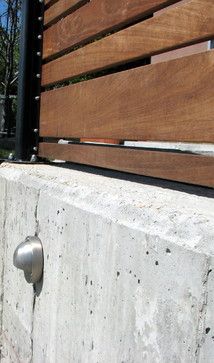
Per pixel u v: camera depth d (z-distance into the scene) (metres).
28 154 3.95
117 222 1.96
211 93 1.93
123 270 1.91
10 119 19.81
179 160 2.21
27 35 3.86
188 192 2.25
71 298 2.35
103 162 2.88
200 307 1.50
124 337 1.90
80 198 2.35
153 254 1.73
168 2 2.24
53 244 2.58
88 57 2.98
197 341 1.50
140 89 2.42
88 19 2.99
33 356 2.84
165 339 1.65
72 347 2.34
